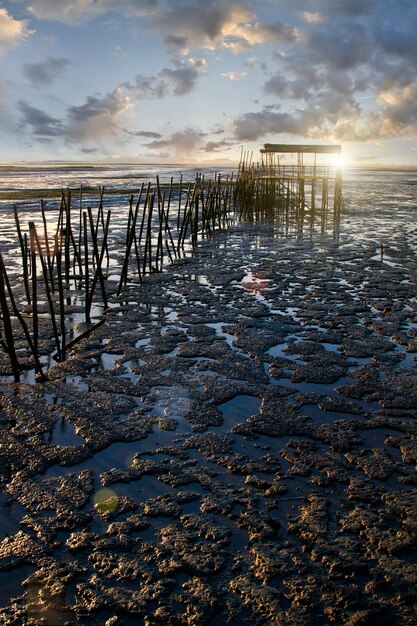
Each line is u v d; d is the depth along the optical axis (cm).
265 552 345
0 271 591
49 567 331
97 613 297
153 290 1094
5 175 6731
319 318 897
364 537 360
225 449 473
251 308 956
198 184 1798
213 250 1608
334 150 2488
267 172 2739
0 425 514
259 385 616
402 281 1185
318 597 309
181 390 600
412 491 413
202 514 383
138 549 348
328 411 552
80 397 579
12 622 290
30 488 413
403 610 300
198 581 320
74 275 1177
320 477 430
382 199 3647
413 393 595
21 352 718
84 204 2847
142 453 466
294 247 1661
